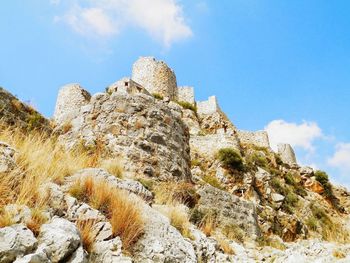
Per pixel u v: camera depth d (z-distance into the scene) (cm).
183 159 1290
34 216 450
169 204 849
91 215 532
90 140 1155
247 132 4450
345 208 3841
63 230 442
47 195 517
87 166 844
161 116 1290
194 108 4525
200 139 3180
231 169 2773
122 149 1145
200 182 1591
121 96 1298
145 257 534
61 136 1252
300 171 3972
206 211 1136
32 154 598
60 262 413
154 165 1149
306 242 1206
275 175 3431
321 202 3612
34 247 400
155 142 1213
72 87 3612
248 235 1174
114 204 576
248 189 2648
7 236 387
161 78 4588
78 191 579
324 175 3919
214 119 4391
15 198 475
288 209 2780
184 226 731
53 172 609
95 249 489
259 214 2058
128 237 539
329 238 1249
